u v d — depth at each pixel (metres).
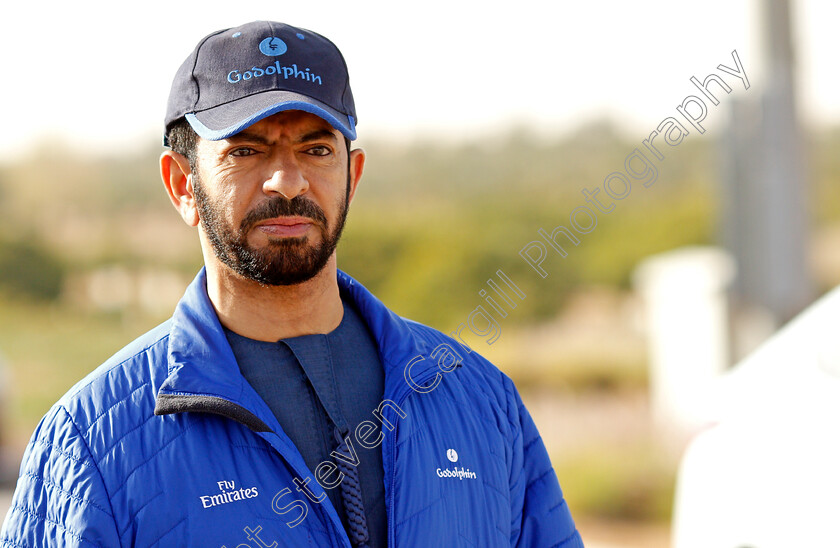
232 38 3.29
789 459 4.95
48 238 35.41
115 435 2.96
